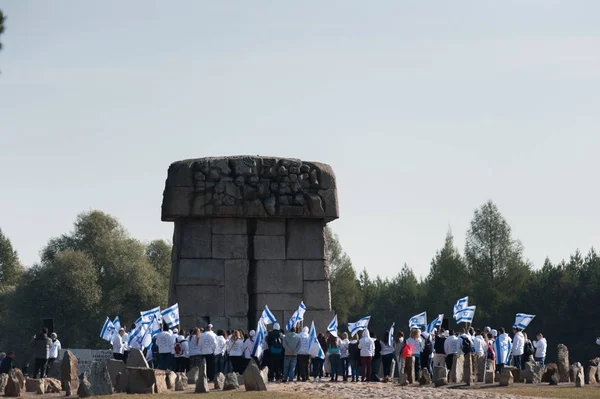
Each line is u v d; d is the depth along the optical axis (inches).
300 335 1845.5
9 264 5944.9
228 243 2224.4
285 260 2245.3
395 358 2048.5
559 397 1515.7
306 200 2255.2
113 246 4557.1
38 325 4340.6
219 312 2192.4
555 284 4675.2
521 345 2018.9
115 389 1563.7
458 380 1820.9
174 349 1883.6
